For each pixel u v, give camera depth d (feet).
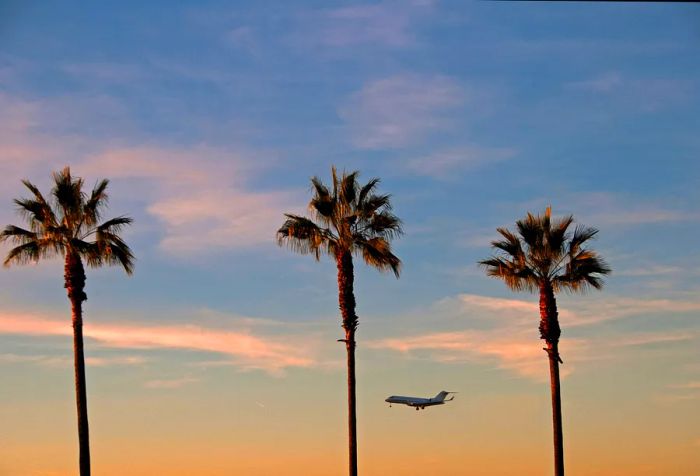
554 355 179.52
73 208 165.78
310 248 175.73
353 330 172.14
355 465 167.63
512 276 182.60
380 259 174.50
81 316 164.55
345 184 177.37
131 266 169.58
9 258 163.73
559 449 176.14
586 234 183.83
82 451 161.48
